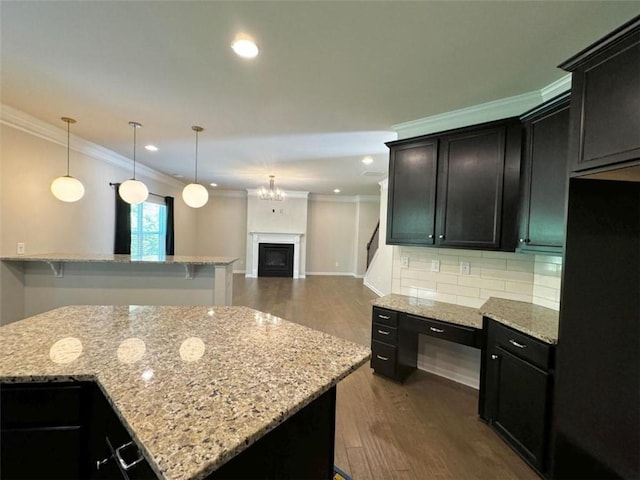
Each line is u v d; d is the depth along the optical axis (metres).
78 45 1.86
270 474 0.94
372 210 8.94
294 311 5.08
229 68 2.09
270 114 2.91
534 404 1.76
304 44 1.80
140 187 3.39
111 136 3.69
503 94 2.37
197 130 3.41
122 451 1.00
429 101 2.53
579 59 1.49
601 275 1.59
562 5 1.43
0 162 2.91
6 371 1.02
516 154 2.28
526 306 2.31
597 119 1.41
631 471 1.58
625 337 1.58
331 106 2.68
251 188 8.28
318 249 9.20
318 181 6.78
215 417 0.81
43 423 1.06
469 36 1.68
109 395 0.90
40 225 3.37
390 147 3.03
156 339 1.35
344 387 2.72
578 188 1.56
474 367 2.75
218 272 3.35
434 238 2.71
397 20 1.56
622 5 1.42
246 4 1.48
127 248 4.79
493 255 2.62
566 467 1.63
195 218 8.56
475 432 2.12
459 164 2.56
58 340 1.31
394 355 2.78
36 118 3.13
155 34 1.73
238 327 1.55
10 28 1.69
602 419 1.60
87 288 3.34
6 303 3.02
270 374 1.06
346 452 1.91
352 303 5.71
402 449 1.94
